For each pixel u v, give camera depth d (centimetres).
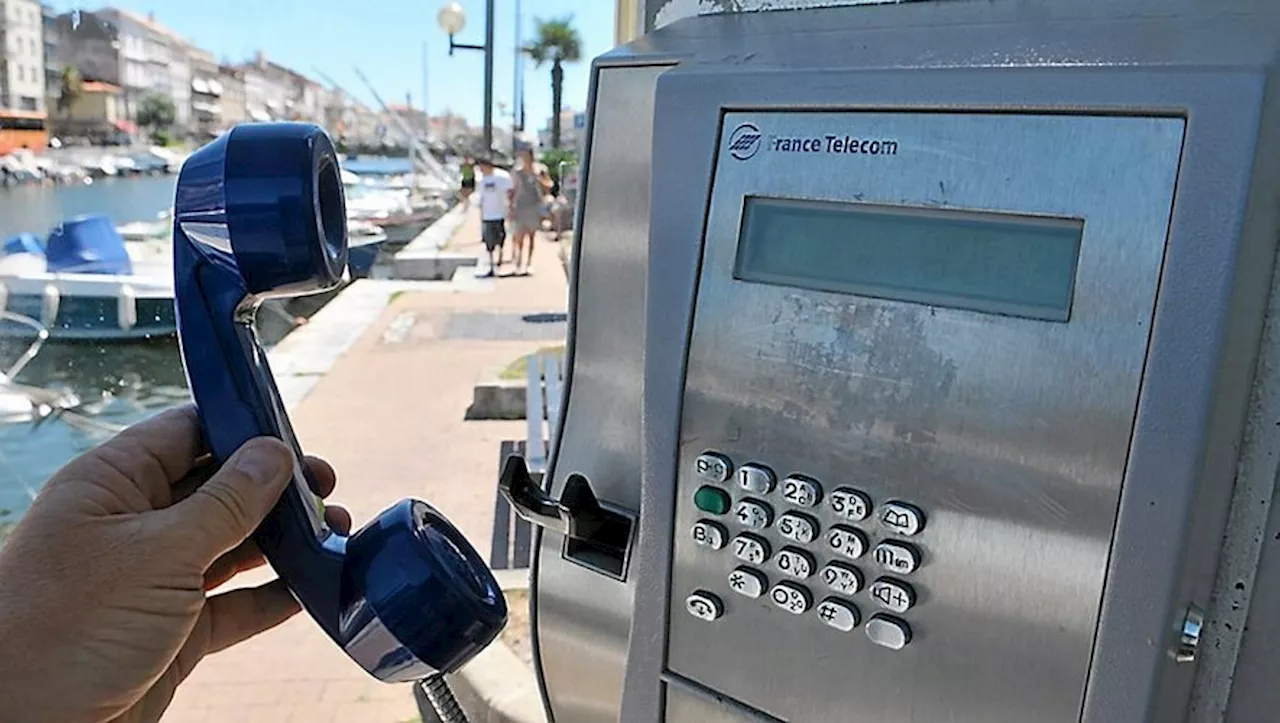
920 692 75
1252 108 60
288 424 91
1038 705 69
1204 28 67
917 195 73
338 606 86
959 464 72
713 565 85
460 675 232
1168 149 63
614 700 104
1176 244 63
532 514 102
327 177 83
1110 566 66
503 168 1411
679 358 85
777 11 100
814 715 80
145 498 77
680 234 85
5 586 67
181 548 71
